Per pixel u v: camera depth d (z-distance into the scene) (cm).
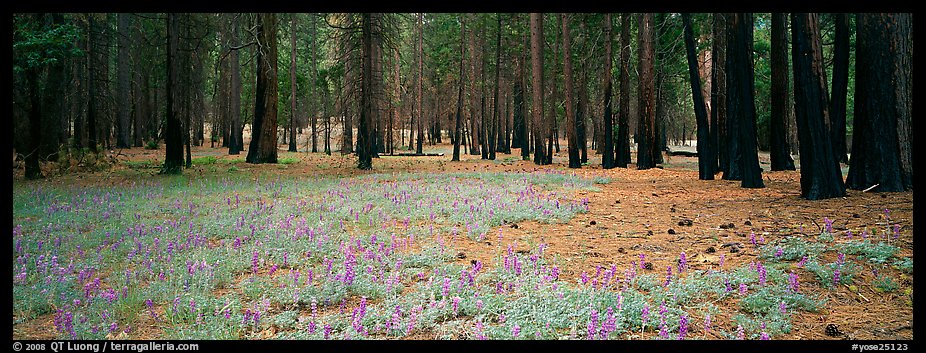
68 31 1816
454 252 701
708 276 562
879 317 451
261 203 1147
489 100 4716
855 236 720
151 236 796
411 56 5412
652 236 812
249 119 5519
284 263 658
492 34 3944
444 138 7162
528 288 527
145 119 4809
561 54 3584
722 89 1805
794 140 3516
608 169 2358
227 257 667
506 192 1393
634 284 555
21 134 2452
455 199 1224
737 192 1355
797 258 634
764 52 3231
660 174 2045
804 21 1090
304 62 5153
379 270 613
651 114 2341
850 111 3547
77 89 3328
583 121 2988
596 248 737
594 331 417
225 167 2433
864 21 1116
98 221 955
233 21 3009
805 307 478
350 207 1098
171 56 2008
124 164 2536
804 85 1097
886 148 1112
